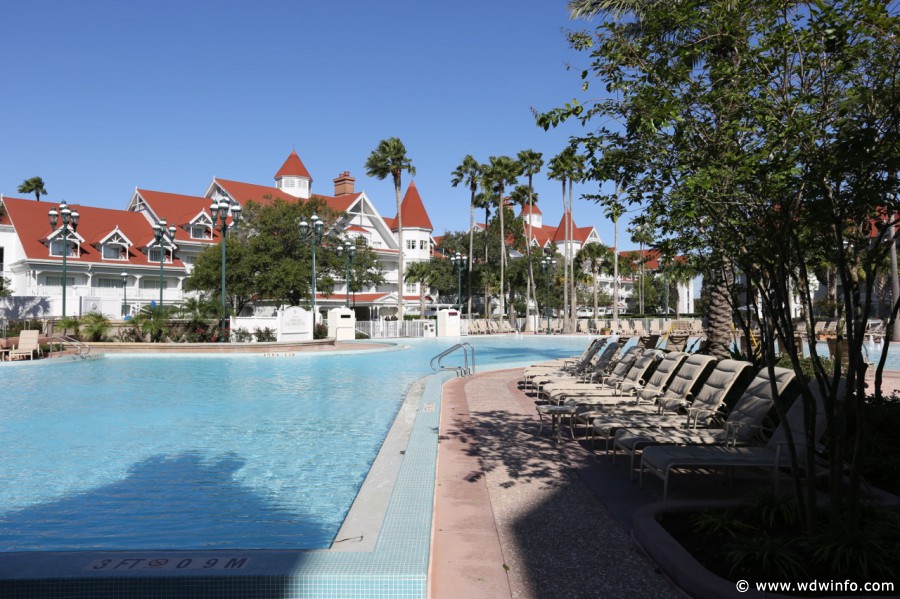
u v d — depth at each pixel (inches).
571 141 180.4
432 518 185.9
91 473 278.2
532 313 3058.6
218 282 1576.0
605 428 270.4
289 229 1750.7
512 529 184.7
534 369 550.6
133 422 405.4
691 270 204.7
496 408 422.6
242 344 1049.5
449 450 292.5
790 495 176.1
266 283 1582.2
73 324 1090.1
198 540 196.1
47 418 421.1
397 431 359.6
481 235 2623.0
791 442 161.8
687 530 168.4
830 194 140.5
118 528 207.5
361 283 2058.3
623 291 4020.7
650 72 164.2
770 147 142.3
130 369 778.8
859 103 140.1
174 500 238.4
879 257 142.4
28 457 308.7
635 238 214.1
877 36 134.9
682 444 238.1
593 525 187.6
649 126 156.6
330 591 136.8
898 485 214.8
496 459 274.4
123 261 1968.5
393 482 249.6
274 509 227.6
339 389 581.3
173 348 1023.6
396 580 136.0
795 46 147.0
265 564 143.7
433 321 1723.7
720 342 457.1
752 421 232.8
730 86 156.8
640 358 425.4
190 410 453.7
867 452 231.0
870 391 425.7
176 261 2103.8
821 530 156.4
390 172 1870.1
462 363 900.6
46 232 1918.1
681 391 314.7
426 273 2251.5
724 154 151.3
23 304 1424.7
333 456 311.3
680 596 138.7
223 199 1103.0
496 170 2060.8
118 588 136.9
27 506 231.1
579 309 3302.2
